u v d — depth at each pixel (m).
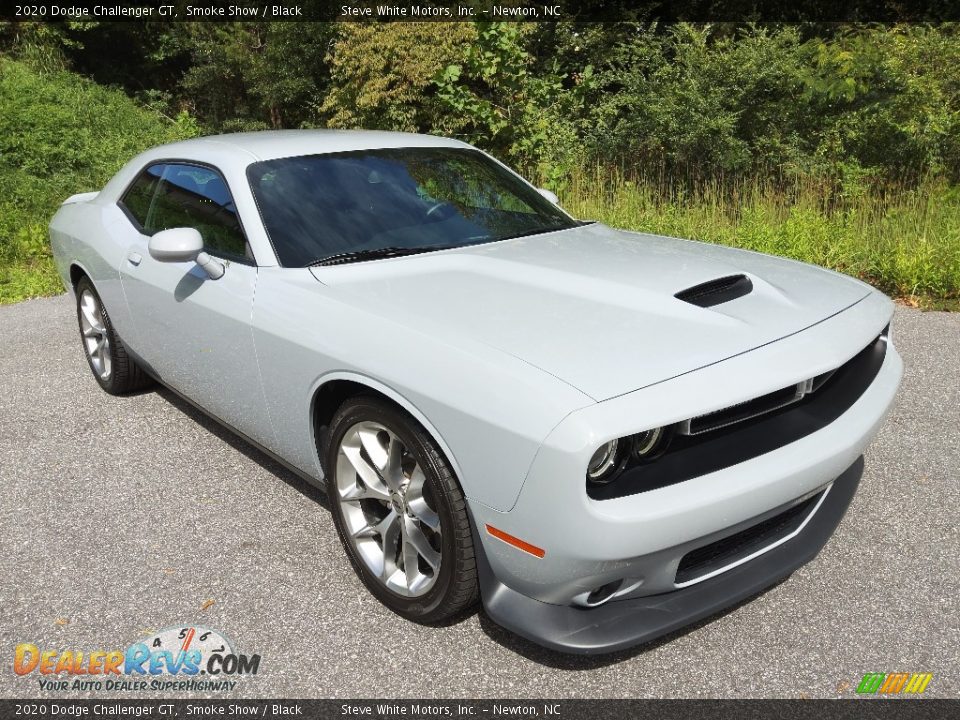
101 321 4.61
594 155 10.95
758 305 2.56
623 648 2.16
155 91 20.91
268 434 3.09
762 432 2.25
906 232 7.22
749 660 2.34
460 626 2.57
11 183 10.66
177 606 2.71
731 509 2.09
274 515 3.28
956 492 3.25
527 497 2.01
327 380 2.60
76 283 4.75
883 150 9.64
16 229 9.38
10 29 19.23
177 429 4.18
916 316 5.68
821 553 2.87
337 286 2.77
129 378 4.54
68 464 3.81
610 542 1.97
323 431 2.85
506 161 10.46
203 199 3.46
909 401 4.18
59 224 4.82
